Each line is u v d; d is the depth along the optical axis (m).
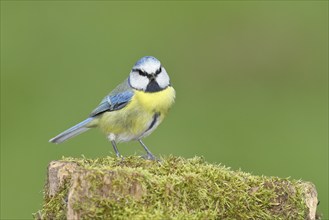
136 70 10.17
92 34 19.84
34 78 18.30
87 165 7.84
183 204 7.36
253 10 21.11
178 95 18.58
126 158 8.38
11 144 15.95
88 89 17.98
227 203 7.47
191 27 20.41
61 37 19.70
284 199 7.56
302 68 19.88
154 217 7.15
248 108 18.09
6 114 17.09
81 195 7.17
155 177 7.41
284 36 20.42
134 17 20.55
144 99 10.12
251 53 20.00
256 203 7.53
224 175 7.59
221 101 18.42
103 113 10.33
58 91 17.83
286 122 17.31
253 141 16.30
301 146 16.08
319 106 18.16
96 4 20.86
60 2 20.81
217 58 19.88
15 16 20.39
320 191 14.80
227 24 20.61
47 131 16.39
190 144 15.80
